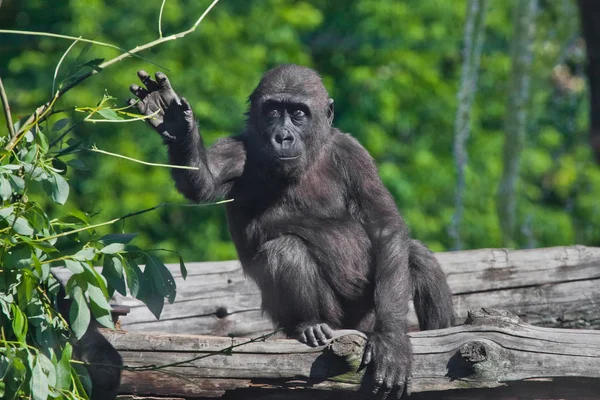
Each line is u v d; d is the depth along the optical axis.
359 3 33.78
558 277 12.70
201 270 12.09
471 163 33.44
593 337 8.95
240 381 8.69
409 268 10.69
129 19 31.31
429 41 34.88
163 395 8.76
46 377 7.43
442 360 8.80
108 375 8.55
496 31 35.06
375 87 32.66
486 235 31.94
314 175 10.98
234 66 31.89
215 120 30.58
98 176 29.30
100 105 8.48
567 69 32.84
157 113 9.28
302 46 34.88
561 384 8.92
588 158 34.50
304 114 10.73
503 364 8.72
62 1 32.06
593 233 34.56
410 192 31.00
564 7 20.12
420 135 34.00
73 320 7.63
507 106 20.50
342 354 8.57
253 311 12.27
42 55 30.78
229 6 33.69
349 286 10.46
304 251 9.99
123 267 8.05
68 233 7.91
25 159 8.16
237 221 10.96
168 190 29.52
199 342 8.76
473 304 12.52
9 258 7.57
